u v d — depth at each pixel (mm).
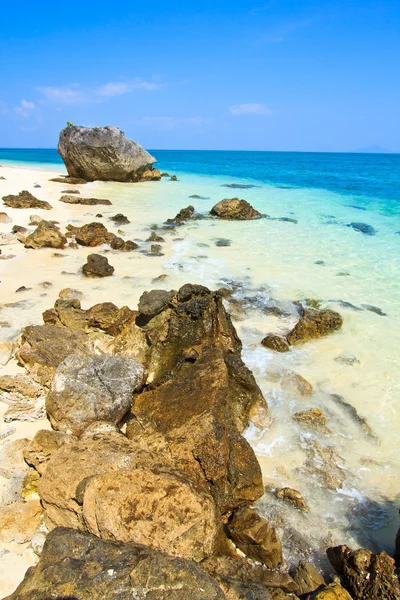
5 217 20953
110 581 4258
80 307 11898
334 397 8984
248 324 11898
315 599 4840
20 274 14594
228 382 8133
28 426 7512
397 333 11445
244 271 15719
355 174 57219
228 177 50406
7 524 5590
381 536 6066
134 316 10984
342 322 11773
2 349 9367
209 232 21516
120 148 40219
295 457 7402
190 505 5180
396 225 23969
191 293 9945
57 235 17594
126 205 28141
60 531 4926
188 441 6531
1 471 6445
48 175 43031
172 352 9539
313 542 5961
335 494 6711
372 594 4992
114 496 5172
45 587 4238
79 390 7500
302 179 49219
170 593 4191
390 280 15141
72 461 5898
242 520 5711
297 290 14047
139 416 7668
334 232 22078
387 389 9219
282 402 8797
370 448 7672
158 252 17641
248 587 4699
